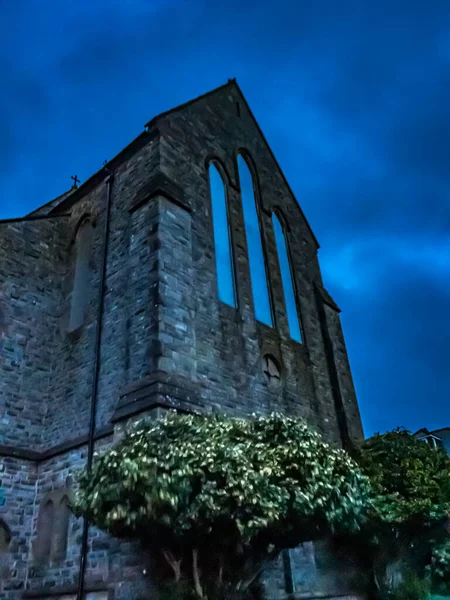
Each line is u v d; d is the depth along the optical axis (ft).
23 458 42.42
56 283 52.29
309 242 69.36
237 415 41.37
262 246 58.65
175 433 27.86
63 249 54.65
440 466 44.93
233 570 28.27
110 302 43.91
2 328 45.91
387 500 40.01
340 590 40.27
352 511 30.60
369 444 47.80
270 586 36.35
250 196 60.59
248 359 46.47
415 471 42.45
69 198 56.70
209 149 55.42
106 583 31.76
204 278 45.44
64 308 50.29
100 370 41.24
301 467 29.55
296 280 61.87
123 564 30.91
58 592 35.06
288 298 58.75
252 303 51.03
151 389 33.91
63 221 55.98
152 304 38.32
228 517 25.48
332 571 41.06
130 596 29.27
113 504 25.22
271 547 29.94
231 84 66.23
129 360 37.73
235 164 59.41
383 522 38.58
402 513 38.83
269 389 47.50
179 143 50.72
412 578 40.19
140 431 28.07
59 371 46.47
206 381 39.91
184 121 53.26
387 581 39.75
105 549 33.01
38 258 51.80
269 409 45.91
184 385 36.01
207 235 48.57
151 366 35.63
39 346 47.98
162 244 40.98
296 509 28.04
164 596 26.89
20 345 46.57
